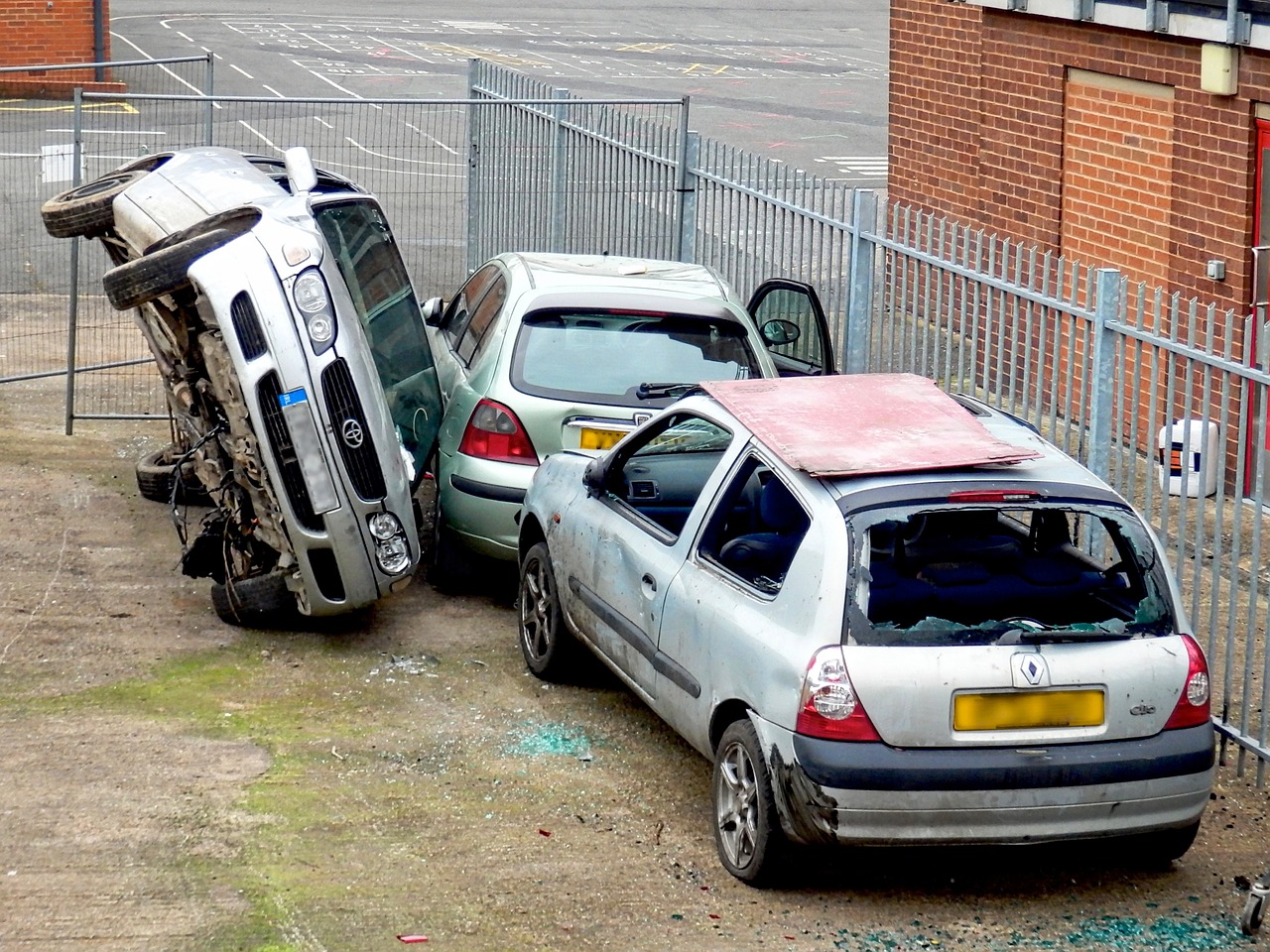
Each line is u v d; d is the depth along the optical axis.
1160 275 13.34
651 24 57.22
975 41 15.84
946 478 6.41
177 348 9.27
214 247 8.46
